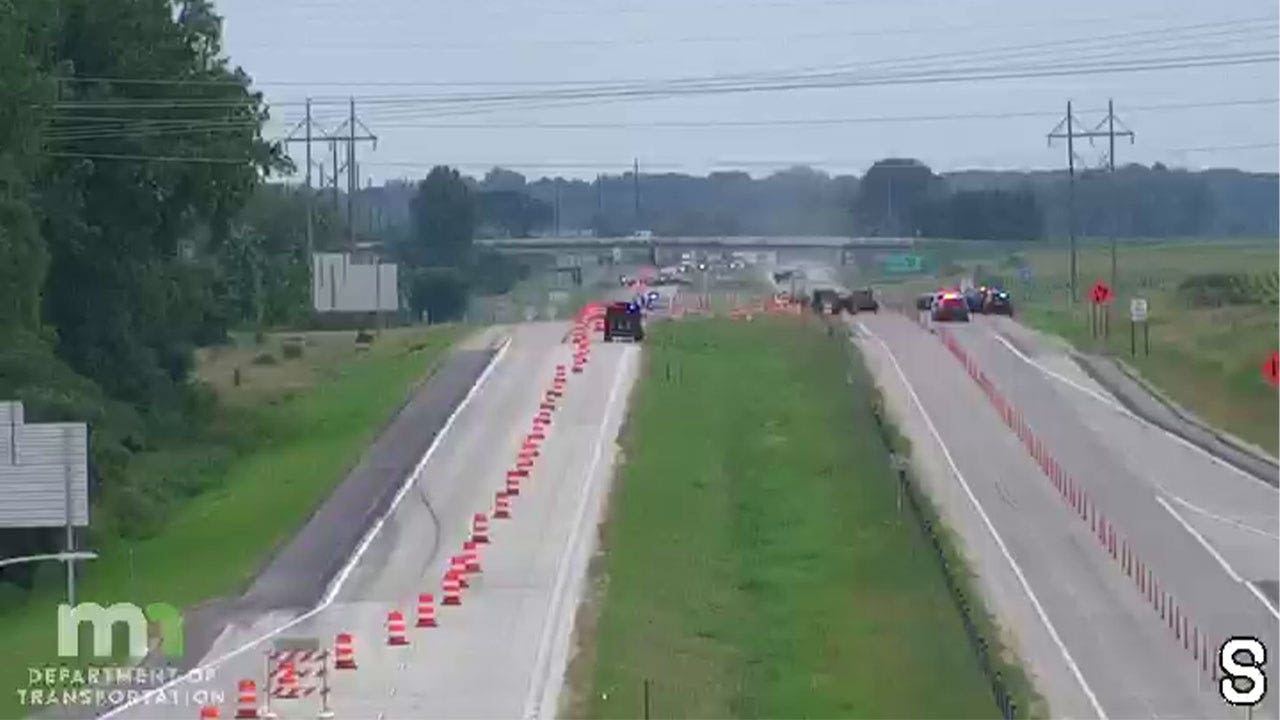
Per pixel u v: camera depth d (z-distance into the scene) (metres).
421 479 97.12
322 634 67.44
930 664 66.31
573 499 91.50
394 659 63.84
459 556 77.69
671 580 77.19
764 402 121.19
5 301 98.19
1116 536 87.50
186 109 120.69
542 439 107.19
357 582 75.94
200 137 120.19
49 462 78.25
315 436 113.88
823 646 68.50
